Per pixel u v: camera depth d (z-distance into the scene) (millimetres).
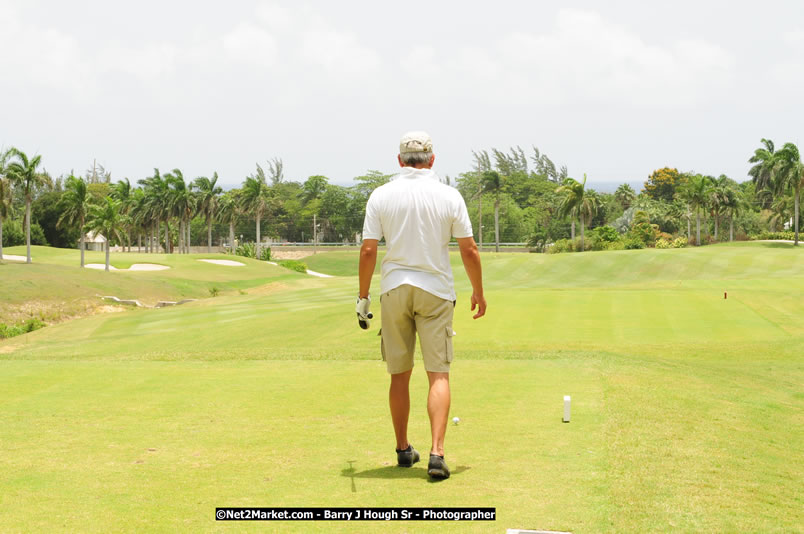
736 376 11977
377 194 4664
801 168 77125
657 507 3898
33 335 30188
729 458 5227
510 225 153000
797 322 21297
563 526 3566
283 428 5895
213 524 3578
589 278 51656
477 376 9039
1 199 66312
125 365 10453
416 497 3988
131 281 54438
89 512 3754
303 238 170875
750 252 58469
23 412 6594
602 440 5445
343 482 4309
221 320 29344
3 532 3459
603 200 138875
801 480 4840
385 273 4668
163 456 4965
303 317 25828
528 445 5270
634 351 17281
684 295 26453
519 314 22609
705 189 95625
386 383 8297
